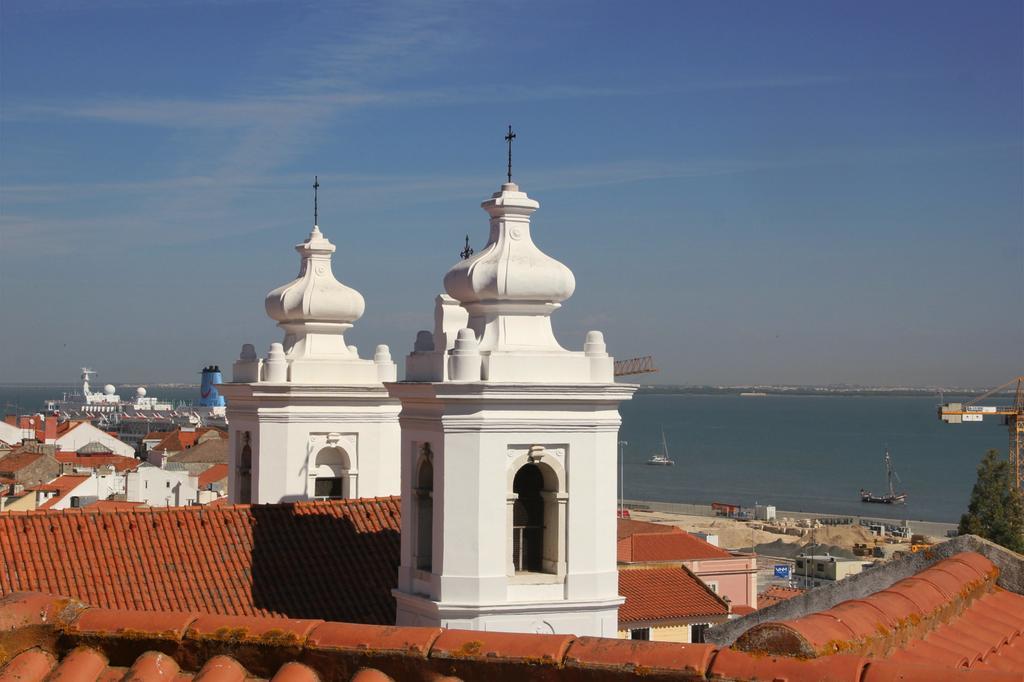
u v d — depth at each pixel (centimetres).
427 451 3275
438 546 3209
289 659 1547
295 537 3725
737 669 1378
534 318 3388
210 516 3703
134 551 3516
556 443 3247
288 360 4506
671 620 6412
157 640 1587
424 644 1509
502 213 3403
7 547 3391
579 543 3266
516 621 3203
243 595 3494
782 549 15825
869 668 1344
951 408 19425
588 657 1445
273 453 4406
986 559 2094
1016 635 1866
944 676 1312
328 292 4578
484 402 3169
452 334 3522
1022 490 17162
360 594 3591
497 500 3192
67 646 1619
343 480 4500
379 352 4597
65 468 12850
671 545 8450
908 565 2141
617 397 3278
